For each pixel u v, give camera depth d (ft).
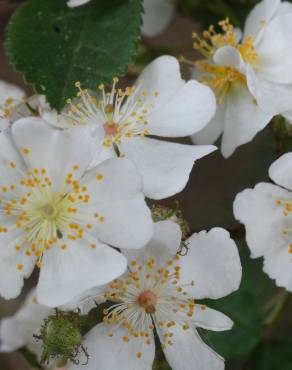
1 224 0.82
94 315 0.83
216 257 0.81
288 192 0.84
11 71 1.22
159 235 0.81
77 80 0.85
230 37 0.91
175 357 0.82
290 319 1.02
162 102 0.85
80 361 0.82
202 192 1.18
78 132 0.81
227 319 0.82
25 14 0.86
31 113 0.85
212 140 0.89
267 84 0.87
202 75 0.91
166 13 1.03
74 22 0.86
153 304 0.82
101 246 0.80
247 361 0.94
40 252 0.82
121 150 0.84
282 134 0.88
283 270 0.84
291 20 0.88
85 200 0.81
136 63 0.97
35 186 0.82
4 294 0.81
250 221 0.84
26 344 1.01
